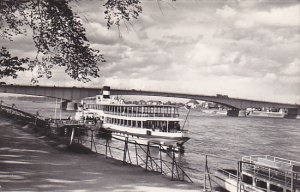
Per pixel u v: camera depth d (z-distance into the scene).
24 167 17.00
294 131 110.50
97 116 72.81
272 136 90.25
